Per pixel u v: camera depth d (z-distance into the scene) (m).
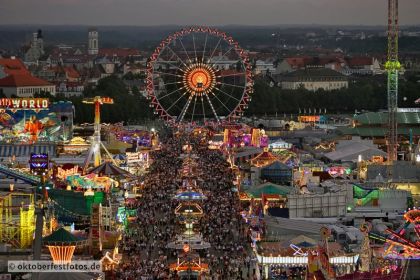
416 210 152.62
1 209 199.88
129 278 181.25
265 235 192.62
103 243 193.75
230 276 188.25
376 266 159.75
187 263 187.62
